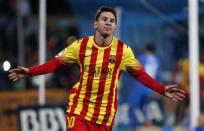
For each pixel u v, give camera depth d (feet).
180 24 111.34
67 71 130.52
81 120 54.13
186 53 153.79
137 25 113.19
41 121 88.89
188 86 130.72
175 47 153.07
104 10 53.62
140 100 122.11
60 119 90.07
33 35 158.71
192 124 97.30
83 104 54.39
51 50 145.79
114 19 53.67
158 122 129.18
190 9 97.96
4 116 102.94
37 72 54.08
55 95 109.60
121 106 121.90
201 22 144.77
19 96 104.83
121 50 54.29
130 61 54.65
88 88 54.19
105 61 53.98
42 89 96.84
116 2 106.32
